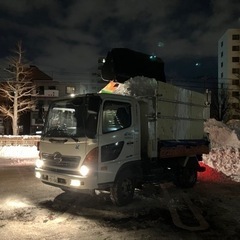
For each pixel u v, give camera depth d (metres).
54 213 6.48
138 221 6.00
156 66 10.73
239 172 11.87
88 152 6.29
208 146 10.05
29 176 11.02
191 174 9.30
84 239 5.06
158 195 8.18
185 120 9.04
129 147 7.10
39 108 7.70
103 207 6.93
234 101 66.25
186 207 7.04
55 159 6.76
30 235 5.22
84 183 6.23
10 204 7.18
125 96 7.15
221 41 76.44
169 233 5.38
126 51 10.04
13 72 32.22
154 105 7.64
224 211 6.77
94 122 6.42
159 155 7.77
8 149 21.02
